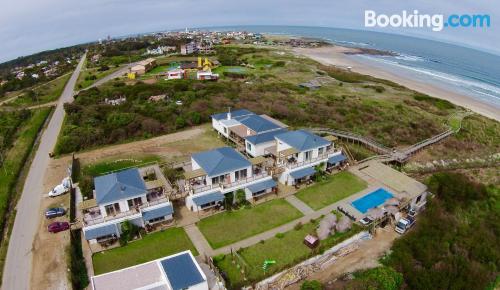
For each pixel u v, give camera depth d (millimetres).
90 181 52188
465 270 40750
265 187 49156
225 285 33875
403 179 54250
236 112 76812
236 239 41781
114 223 41344
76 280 35031
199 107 87125
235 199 48125
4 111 91438
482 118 92375
